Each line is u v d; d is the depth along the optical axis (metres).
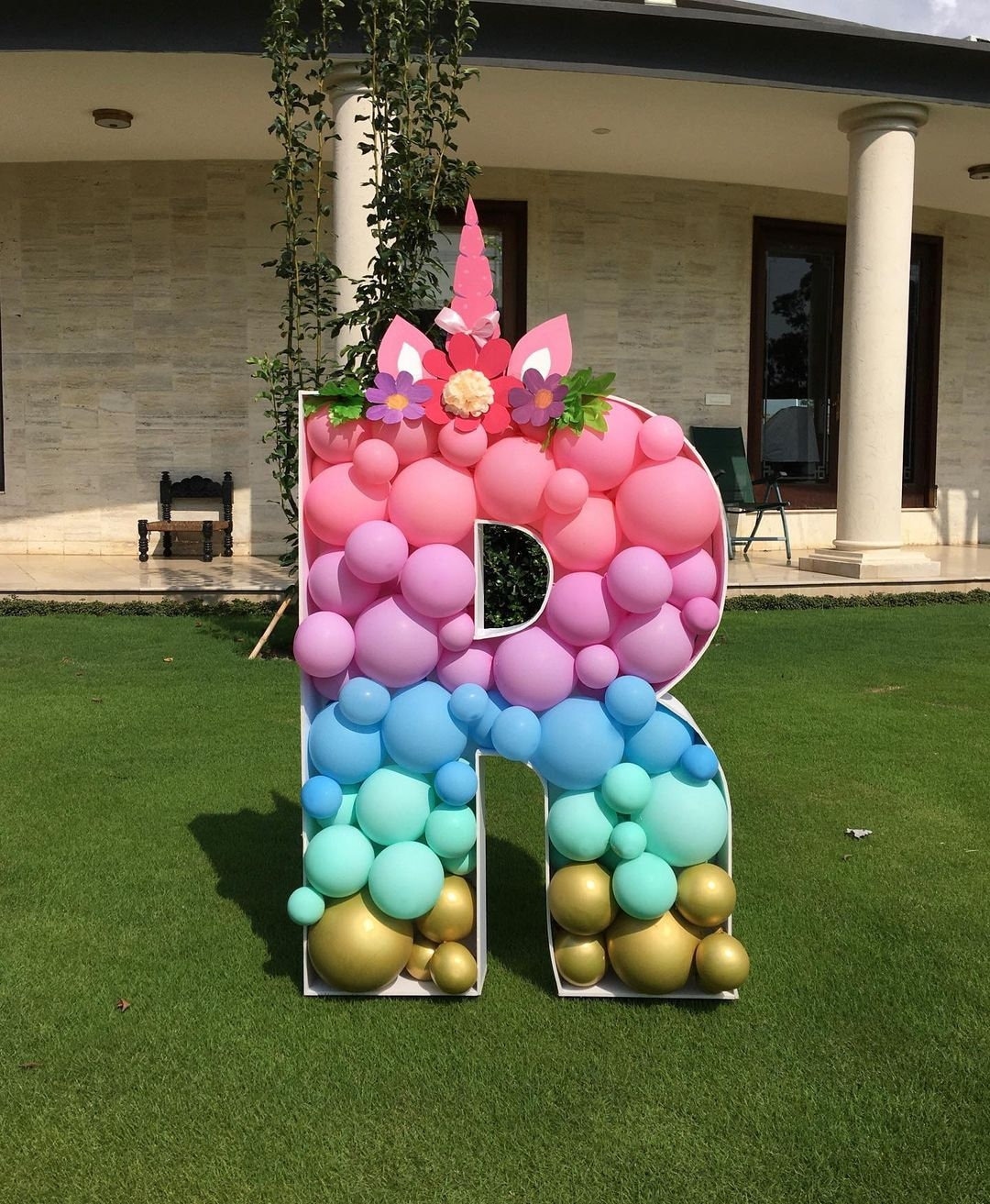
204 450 10.84
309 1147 2.12
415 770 2.66
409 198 5.62
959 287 12.58
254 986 2.74
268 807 4.00
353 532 2.61
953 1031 2.54
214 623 7.67
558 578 2.73
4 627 7.44
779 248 11.88
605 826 2.65
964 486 12.92
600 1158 2.09
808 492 12.18
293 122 8.84
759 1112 2.23
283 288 10.67
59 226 10.59
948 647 6.98
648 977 2.61
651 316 11.30
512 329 11.09
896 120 8.65
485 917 2.96
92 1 7.34
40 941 2.96
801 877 3.43
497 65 7.69
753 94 8.40
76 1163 2.07
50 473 10.86
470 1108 2.25
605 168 10.64
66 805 3.98
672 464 2.60
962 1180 2.03
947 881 3.39
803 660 6.59
